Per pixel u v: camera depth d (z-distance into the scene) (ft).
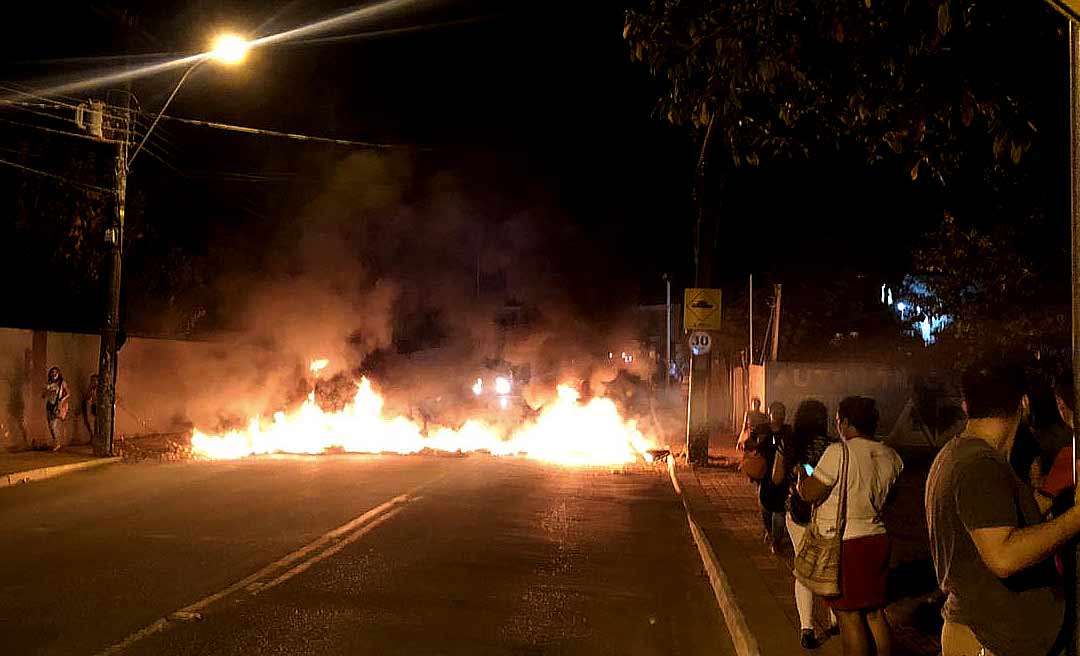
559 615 30.66
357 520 46.55
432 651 26.35
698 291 71.92
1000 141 25.81
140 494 55.06
